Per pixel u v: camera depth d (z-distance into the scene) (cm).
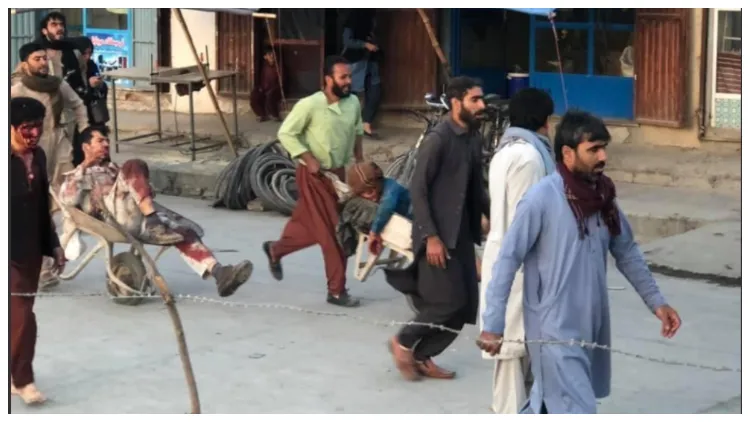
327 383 648
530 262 478
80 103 978
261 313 786
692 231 971
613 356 691
